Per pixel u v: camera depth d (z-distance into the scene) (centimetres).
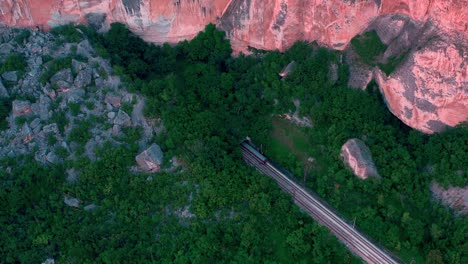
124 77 8500
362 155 8088
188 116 8344
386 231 7706
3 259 7506
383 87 8475
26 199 7762
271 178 8369
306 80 8775
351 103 8550
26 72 8475
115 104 8394
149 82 8719
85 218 7712
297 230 7625
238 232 7650
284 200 7825
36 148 8025
